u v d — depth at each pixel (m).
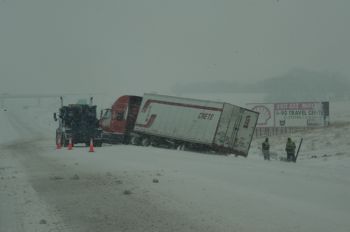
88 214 10.65
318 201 12.14
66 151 33.66
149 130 38.59
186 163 23.39
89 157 27.39
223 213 10.49
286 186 14.90
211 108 34.06
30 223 9.85
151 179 16.50
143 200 12.24
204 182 15.66
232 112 33.78
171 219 9.94
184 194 13.12
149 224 9.52
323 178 17.22
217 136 33.31
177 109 36.66
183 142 36.53
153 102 38.75
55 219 10.20
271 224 9.41
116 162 23.72
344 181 16.36
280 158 30.39
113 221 9.88
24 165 23.53
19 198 13.05
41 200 12.62
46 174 18.86
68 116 38.50
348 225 9.34
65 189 14.48
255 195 12.97
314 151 36.62
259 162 25.45
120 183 15.50
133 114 42.03
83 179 16.84
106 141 42.69
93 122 38.88
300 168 21.55
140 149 34.97
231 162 24.77
